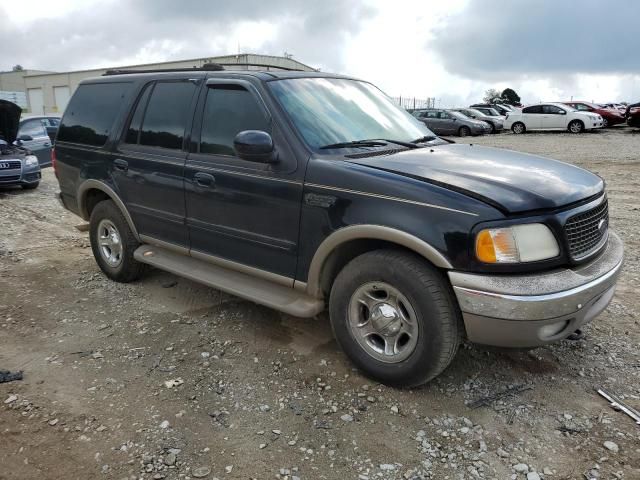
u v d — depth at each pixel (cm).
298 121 350
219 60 2961
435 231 279
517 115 2753
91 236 516
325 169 322
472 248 271
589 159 1448
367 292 318
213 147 389
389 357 313
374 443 275
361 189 305
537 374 337
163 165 419
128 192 459
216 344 380
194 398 314
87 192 517
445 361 294
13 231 711
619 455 264
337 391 320
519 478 250
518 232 273
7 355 367
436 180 293
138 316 429
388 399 311
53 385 329
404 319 305
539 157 377
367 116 400
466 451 268
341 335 332
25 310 443
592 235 312
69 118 533
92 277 523
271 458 264
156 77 452
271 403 309
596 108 2858
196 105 406
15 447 272
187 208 408
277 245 351
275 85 369
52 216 812
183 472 254
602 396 313
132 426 288
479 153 367
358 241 323
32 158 1054
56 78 5272
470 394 316
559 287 272
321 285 343
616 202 860
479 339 285
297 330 400
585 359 354
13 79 5850
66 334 399
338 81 422
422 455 266
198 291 482
